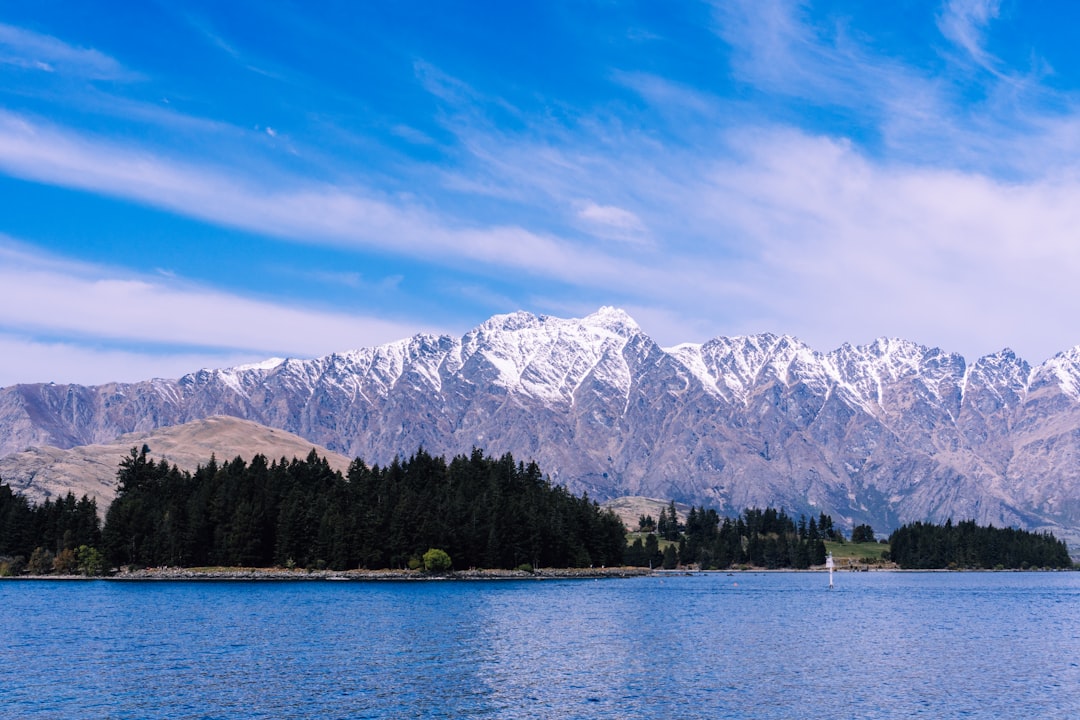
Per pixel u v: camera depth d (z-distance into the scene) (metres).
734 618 174.50
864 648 129.12
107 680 98.12
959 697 92.75
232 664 108.62
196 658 113.12
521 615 171.75
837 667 111.00
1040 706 88.75
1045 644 136.38
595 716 83.75
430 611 176.50
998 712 86.19
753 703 89.38
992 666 113.12
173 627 145.75
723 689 96.00
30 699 89.06
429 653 118.75
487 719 82.50
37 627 145.50
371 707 86.50
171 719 81.62
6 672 102.88
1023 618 184.00
